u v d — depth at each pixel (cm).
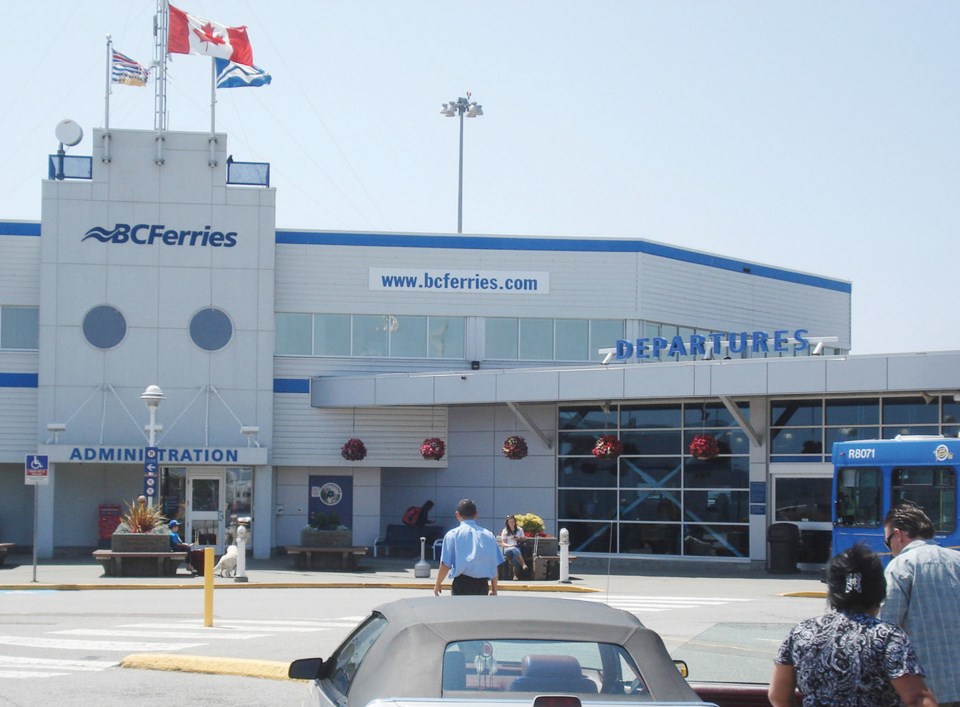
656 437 3291
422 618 639
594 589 2566
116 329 3422
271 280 3494
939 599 696
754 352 3130
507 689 589
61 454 3300
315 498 3572
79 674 1359
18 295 3472
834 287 4262
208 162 3484
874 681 559
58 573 2883
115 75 3472
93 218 3434
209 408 3441
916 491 2169
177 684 1297
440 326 3594
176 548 2897
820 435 3038
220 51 3491
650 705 579
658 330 3675
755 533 3112
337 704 640
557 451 3416
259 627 1798
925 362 2658
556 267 3609
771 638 849
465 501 1238
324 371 3541
